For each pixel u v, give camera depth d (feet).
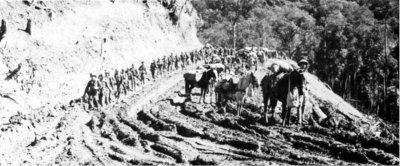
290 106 77.66
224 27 358.43
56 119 94.32
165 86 134.72
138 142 75.46
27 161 67.77
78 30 155.94
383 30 287.28
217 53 197.47
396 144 63.72
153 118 89.97
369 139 67.46
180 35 244.01
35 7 143.74
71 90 131.75
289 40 342.44
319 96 137.59
